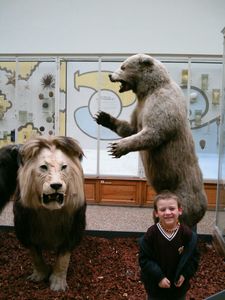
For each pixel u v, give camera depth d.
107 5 6.86
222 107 4.04
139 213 5.28
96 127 5.94
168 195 2.22
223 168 3.97
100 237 3.99
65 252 2.74
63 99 5.84
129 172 5.62
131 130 3.17
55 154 2.43
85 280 2.96
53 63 5.60
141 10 6.83
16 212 2.68
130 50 6.92
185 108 2.88
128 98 5.75
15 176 3.01
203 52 6.83
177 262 2.18
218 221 4.00
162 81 2.86
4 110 5.78
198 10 6.77
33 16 6.96
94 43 6.93
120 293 2.77
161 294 2.22
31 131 5.82
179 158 2.85
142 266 2.20
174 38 6.85
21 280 2.91
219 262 3.44
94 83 5.82
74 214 2.63
